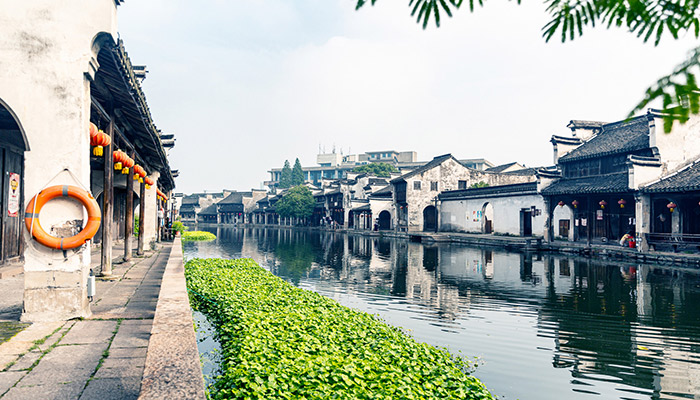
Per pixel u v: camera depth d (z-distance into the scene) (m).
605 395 6.45
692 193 21.06
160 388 3.14
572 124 32.56
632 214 25.52
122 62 6.95
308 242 38.44
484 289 14.59
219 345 7.61
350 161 111.50
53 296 6.18
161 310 5.54
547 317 10.85
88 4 6.22
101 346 5.17
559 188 29.48
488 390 6.33
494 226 37.47
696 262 19.03
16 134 10.73
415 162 99.38
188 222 102.94
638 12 0.97
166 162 17.69
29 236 6.05
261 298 10.56
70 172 6.14
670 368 7.46
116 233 21.98
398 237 43.59
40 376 4.26
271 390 4.82
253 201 97.69
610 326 9.96
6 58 6.03
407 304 12.39
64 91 6.14
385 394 5.26
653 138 23.67
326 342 7.35
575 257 24.00
